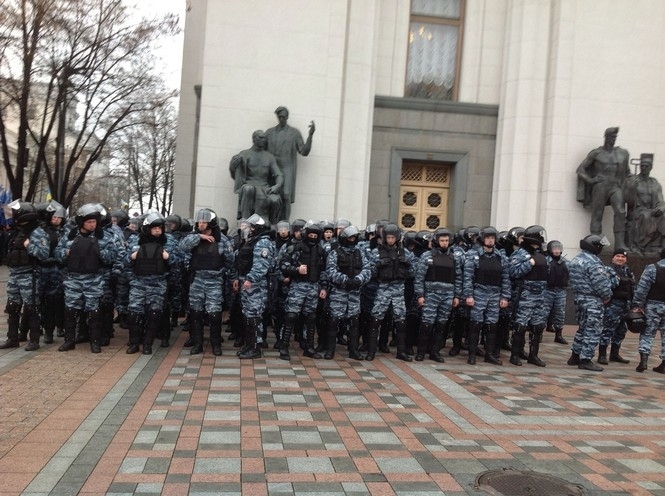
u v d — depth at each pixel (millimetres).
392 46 14641
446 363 8242
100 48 19281
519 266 8227
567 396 6566
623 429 5379
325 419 5270
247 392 6070
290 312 7898
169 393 5887
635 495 3887
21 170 20062
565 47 13914
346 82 13695
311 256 7906
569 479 4121
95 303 7680
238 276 8078
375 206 14445
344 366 7625
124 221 9539
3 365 6848
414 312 8805
